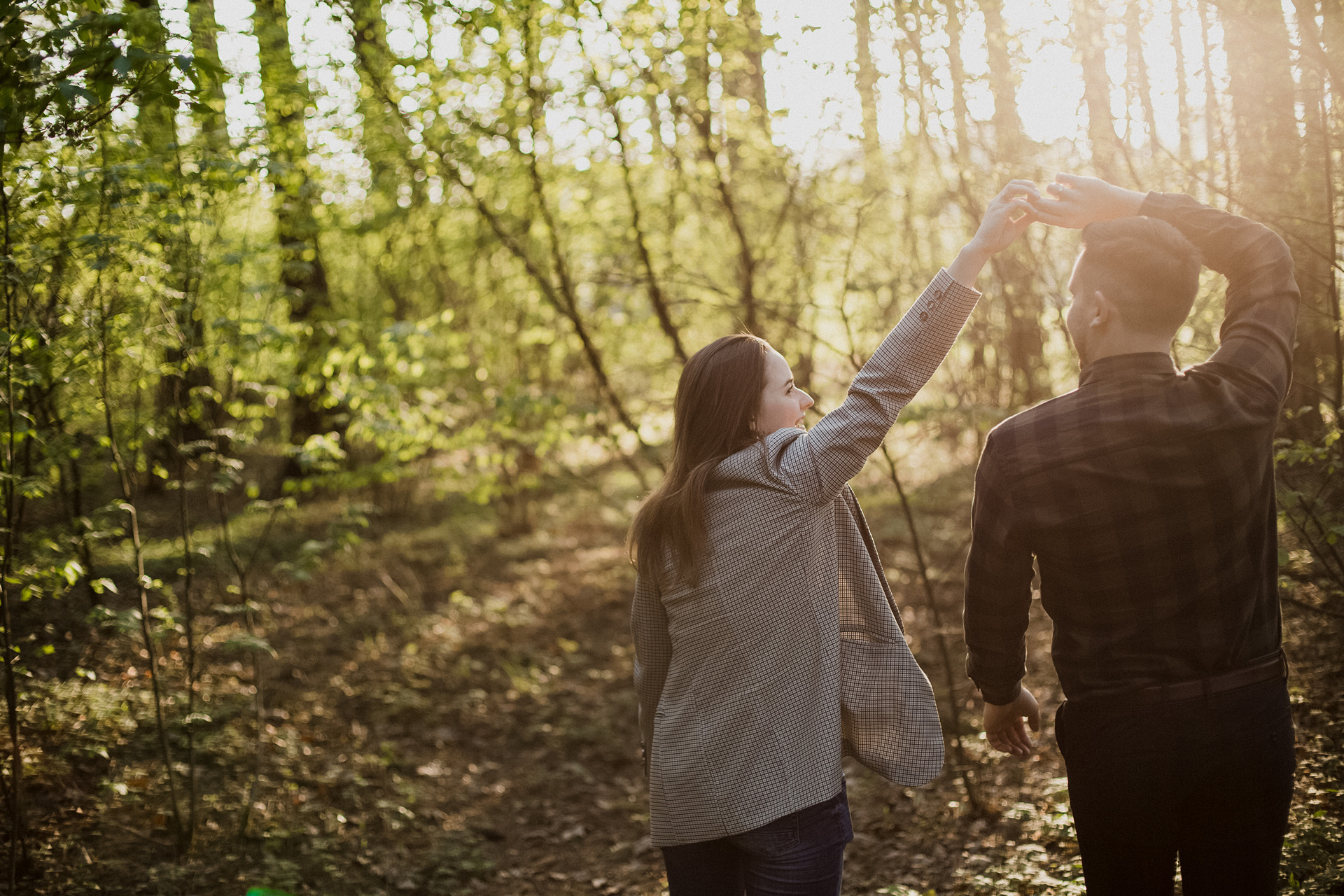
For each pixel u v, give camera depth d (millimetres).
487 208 6934
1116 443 1463
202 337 4098
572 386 8055
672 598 1756
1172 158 3229
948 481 8086
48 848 3346
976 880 2836
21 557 3576
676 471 1830
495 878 3678
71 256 3189
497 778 4633
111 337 3359
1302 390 3064
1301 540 3018
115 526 4988
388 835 3932
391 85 5430
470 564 8422
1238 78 2955
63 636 4754
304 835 3773
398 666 5836
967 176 4391
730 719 1689
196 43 3439
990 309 4758
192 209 3592
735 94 5711
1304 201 2914
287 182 4277
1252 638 1472
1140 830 1471
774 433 1793
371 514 9297
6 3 2461
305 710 5043
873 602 1815
